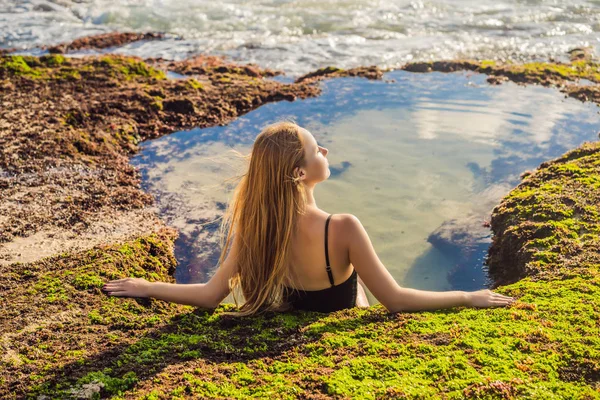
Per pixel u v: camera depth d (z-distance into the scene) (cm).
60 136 783
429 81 1004
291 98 940
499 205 592
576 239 492
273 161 341
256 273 370
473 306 385
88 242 568
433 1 1589
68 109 867
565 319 360
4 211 623
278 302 381
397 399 290
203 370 329
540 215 538
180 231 599
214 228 602
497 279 508
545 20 1403
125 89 956
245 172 384
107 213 630
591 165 624
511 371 312
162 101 908
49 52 1262
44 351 362
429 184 652
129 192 674
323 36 1355
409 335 350
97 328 388
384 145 743
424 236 564
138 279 430
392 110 863
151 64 1165
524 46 1225
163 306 423
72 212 626
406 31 1368
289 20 1484
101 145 783
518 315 366
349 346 344
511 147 730
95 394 311
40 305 417
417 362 322
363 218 590
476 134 768
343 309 384
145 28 1444
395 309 373
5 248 554
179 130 855
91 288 438
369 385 304
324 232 347
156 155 775
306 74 1088
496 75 1023
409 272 516
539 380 304
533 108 861
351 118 836
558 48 1203
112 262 485
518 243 512
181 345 357
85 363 346
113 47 1303
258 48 1279
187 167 737
